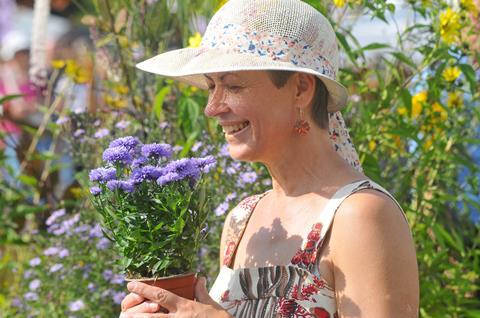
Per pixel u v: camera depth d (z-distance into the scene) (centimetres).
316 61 228
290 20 227
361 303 210
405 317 210
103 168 222
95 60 579
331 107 241
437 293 427
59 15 724
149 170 216
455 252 478
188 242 220
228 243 253
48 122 602
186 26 508
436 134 434
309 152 234
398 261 211
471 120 480
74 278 466
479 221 488
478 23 451
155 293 214
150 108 505
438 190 450
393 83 445
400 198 437
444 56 408
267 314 227
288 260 228
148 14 515
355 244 212
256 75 225
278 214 239
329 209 220
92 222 485
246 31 227
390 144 435
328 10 446
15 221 629
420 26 423
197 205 224
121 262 220
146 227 217
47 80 676
